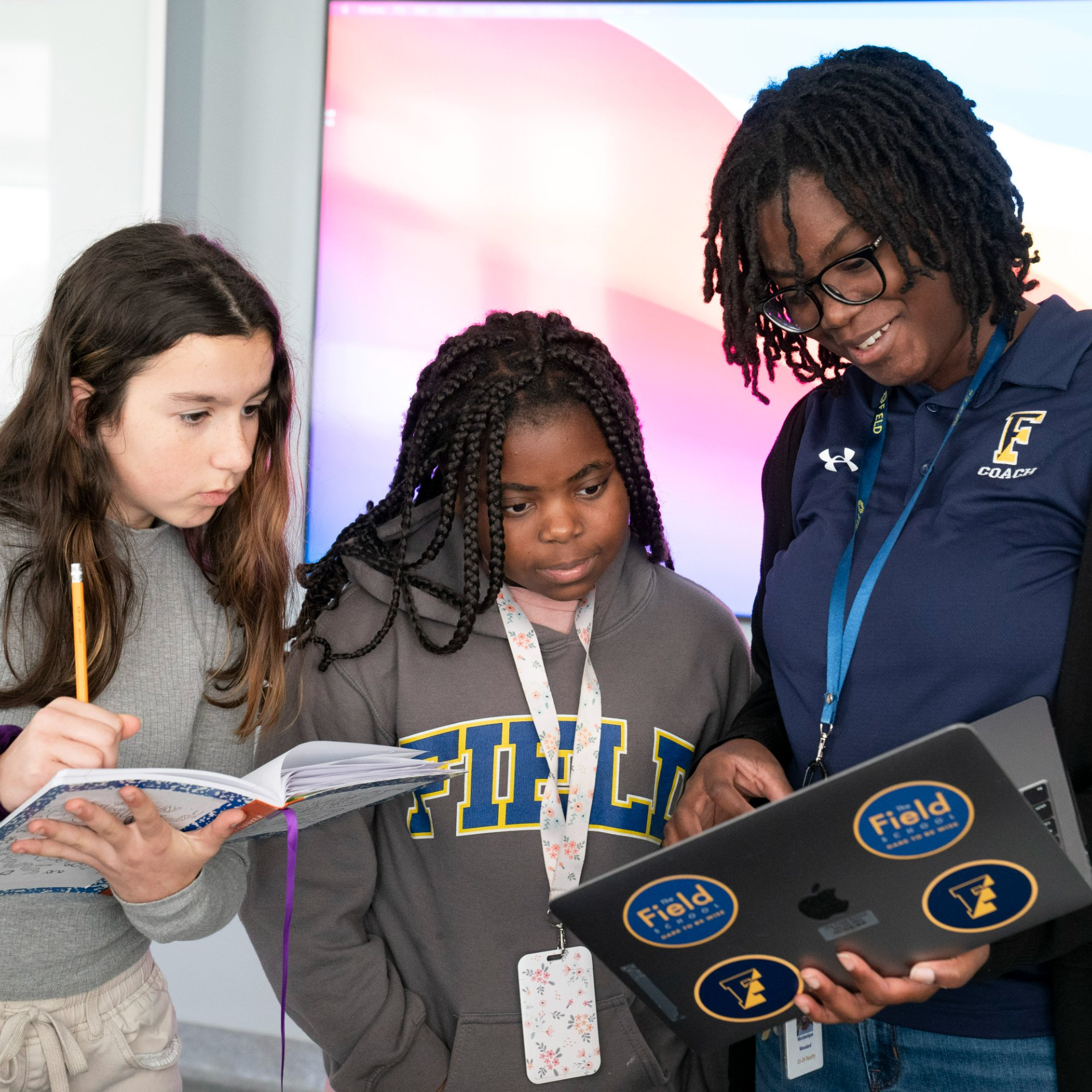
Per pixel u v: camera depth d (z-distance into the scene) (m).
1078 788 0.92
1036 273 2.12
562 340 1.09
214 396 0.92
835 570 1.08
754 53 2.21
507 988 1.10
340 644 1.14
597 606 1.16
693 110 2.24
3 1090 0.95
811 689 1.07
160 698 1.00
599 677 1.14
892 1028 1.03
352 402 2.39
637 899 0.78
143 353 0.90
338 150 2.35
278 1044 2.12
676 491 2.29
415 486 1.11
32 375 0.97
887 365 0.98
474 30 2.29
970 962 0.83
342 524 2.41
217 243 1.07
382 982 1.11
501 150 2.31
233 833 0.91
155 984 1.06
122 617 0.97
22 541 0.95
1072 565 0.95
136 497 0.96
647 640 1.17
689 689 1.18
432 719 1.12
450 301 2.35
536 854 1.10
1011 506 0.97
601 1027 1.10
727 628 1.25
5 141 2.18
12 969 0.96
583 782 1.11
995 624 0.95
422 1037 1.11
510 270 2.33
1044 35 2.07
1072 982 0.93
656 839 1.15
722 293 1.12
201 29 2.40
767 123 0.99
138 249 0.95
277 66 2.41
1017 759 0.87
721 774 1.07
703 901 0.78
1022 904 0.76
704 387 2.28
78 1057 0.97
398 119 2.33
